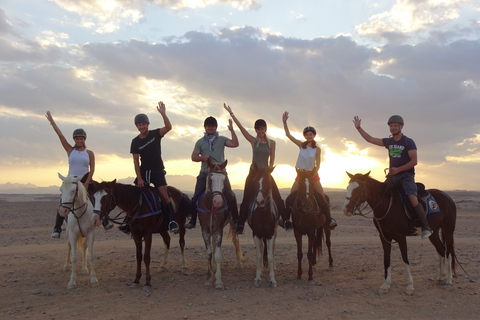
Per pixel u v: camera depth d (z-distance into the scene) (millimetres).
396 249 13680
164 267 10703
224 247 14531
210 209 9055
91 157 9992
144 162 9547
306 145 10000
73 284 8984
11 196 91938
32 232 19578
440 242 8992
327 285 9016
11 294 8539
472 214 29359
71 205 8539
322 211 9594
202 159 9281
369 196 8383
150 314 7227
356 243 15273
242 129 10102
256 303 7766
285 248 14195
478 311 7184
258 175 9109
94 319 7004
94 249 13945
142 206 9086
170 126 9469
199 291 8672
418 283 9023
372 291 8461
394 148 8664
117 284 9289
